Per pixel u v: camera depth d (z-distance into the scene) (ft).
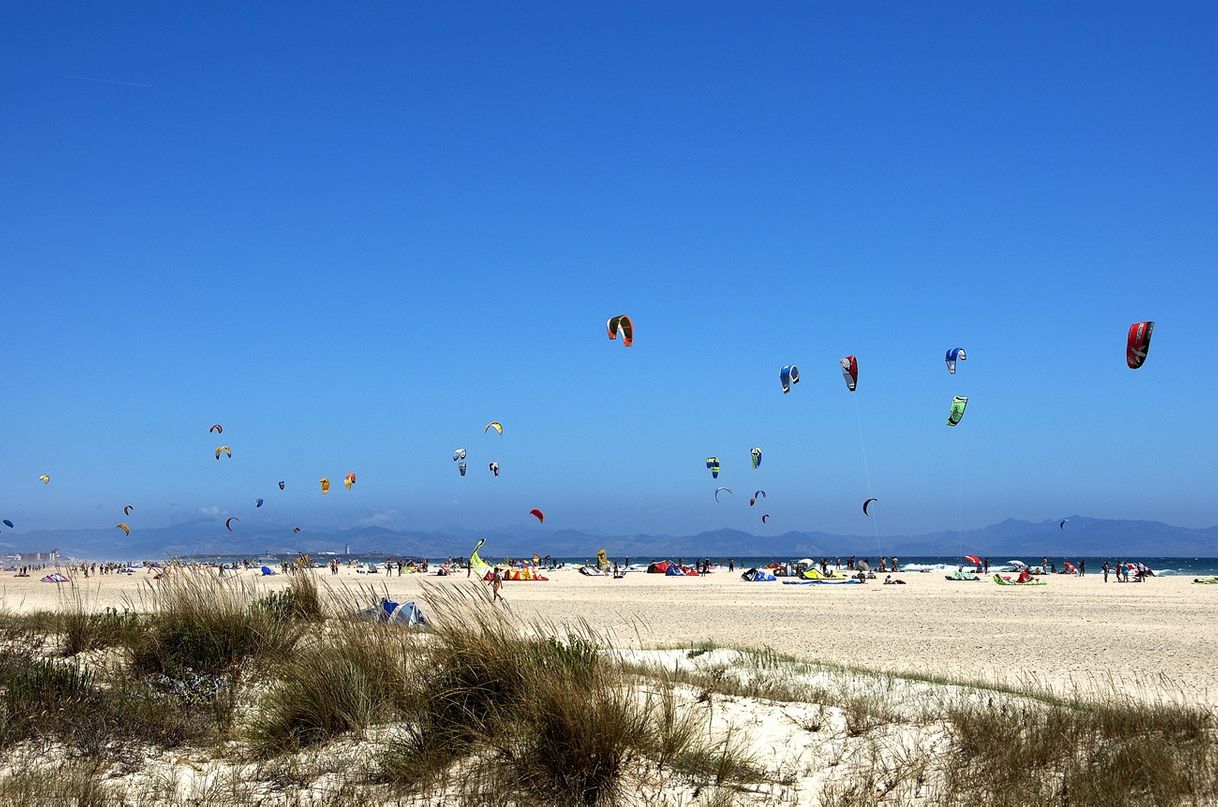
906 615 88.99
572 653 21.74
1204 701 36.37
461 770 18.60
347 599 27.45
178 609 26.53
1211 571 327.06
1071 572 230.48
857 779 18.83
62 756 19.52
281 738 20.92
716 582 177.06
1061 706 25.26
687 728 20.21
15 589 115.75
